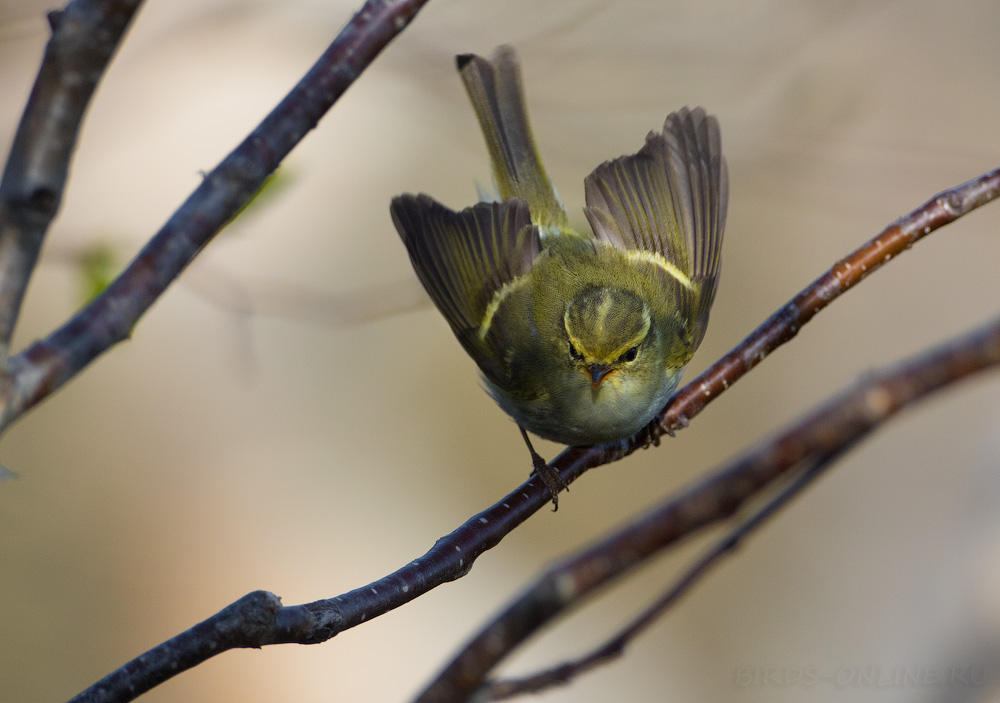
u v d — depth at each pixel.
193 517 15.36
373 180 17.05
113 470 15.45
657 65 10.83
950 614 9.99
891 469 14.38
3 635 13.78
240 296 8.90
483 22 10.62
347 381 17.23
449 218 7.66
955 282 16.48
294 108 3.32
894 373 4.21
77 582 14.44
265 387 16.73
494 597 15.63
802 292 6.26
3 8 8.49
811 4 11.42
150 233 12.54
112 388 16.03
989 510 10.27
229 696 14.15
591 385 7.11
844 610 14.00
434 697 3.64
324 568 15.22
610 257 7.77
